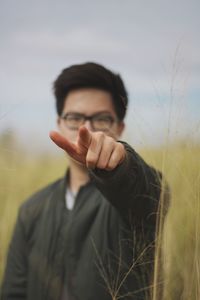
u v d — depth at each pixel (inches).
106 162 21.8
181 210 30.7
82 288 32.0
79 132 20.9
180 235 31.2
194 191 27.9
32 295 35.4
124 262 28.8
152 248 26.6
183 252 31.1
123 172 23.3
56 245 35.1
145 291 27.3
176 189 29.9
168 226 30.0
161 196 25.4
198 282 26.8
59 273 34.1
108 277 30.5
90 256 32.2
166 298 27.7
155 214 26.2
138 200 25.0
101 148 21.8
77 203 35.0
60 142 21.3
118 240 30.6
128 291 28.3
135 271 28.1
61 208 36.7
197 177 27.5
